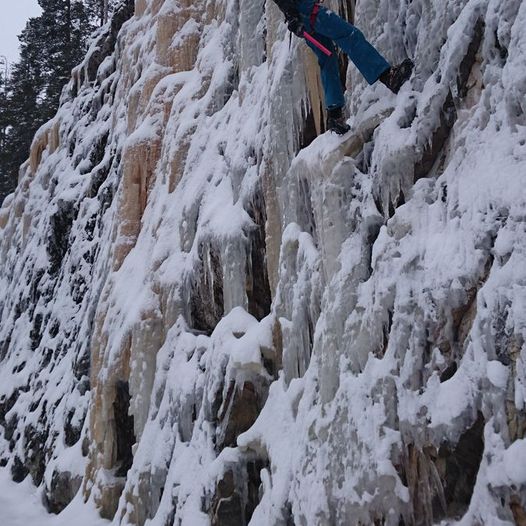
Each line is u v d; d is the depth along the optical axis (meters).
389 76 4.42
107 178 12.44
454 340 3.47
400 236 3.95
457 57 3.98
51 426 10.15
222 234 6.30
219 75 8.16
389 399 3.65
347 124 4.71
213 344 5.96
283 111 5.65
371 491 3.59
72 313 11.87
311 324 4.84
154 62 10.23
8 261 17.33
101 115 14.95
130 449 7.73
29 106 27.45
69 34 29.94
